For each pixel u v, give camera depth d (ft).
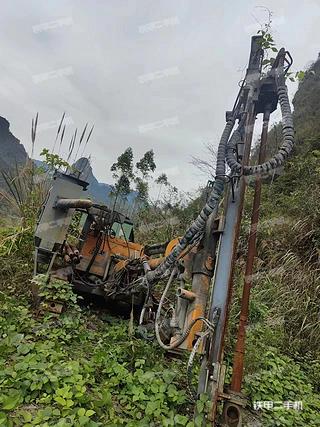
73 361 10.92
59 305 15.21
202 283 10.77
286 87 10.23
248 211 26.35
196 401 8.88
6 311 14.19
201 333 9.27
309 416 12.50
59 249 16.26
